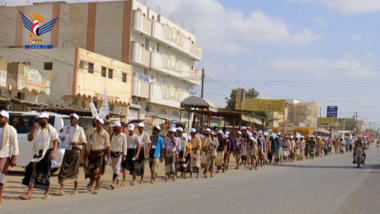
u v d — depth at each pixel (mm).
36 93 27984
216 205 9789
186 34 51344
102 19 40438
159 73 45281
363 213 9305
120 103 36906
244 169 21938
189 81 51000
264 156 23422
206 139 17094
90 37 40625
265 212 9055
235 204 10008
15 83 25469
